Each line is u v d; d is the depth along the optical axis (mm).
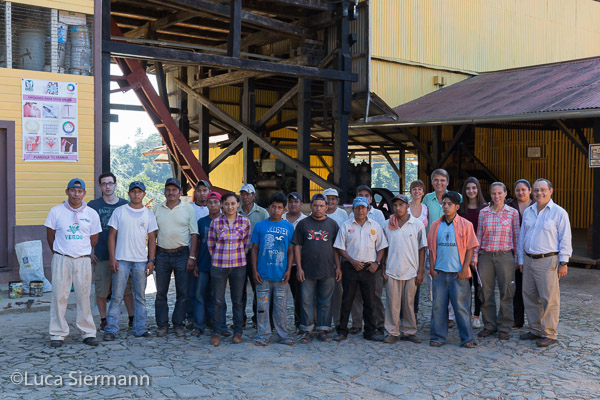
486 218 6973
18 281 8508
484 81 18375
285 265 6676
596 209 12367
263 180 15820
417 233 6758
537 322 6852
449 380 5449
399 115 15422
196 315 7035
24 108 8766
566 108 12000
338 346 6625
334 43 13781
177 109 17891
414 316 6852
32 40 8906
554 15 22453
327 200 7461
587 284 10680
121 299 6824
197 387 5184
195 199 7766
